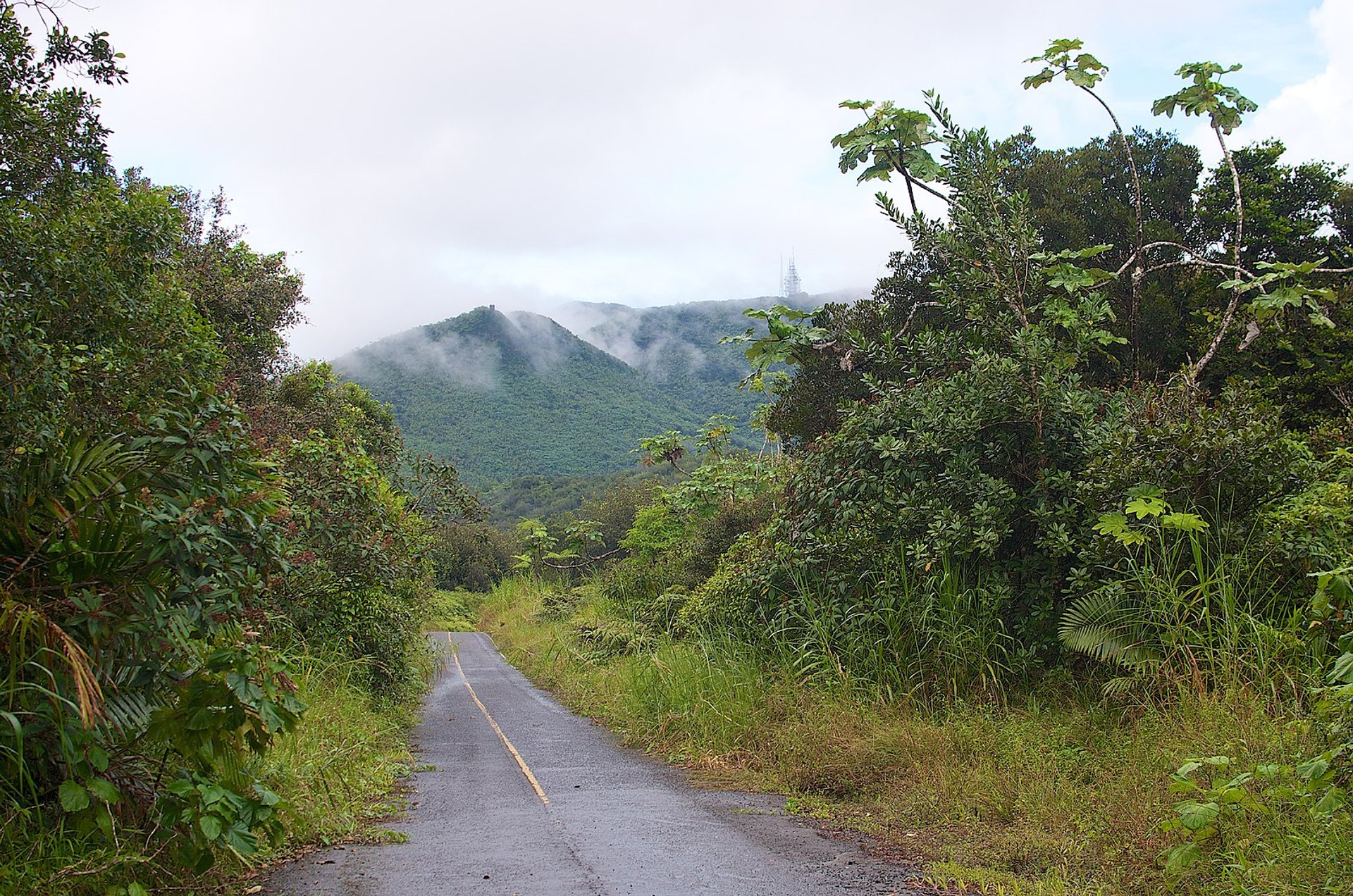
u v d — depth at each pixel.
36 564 4.60
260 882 4.82
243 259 19.72
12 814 4.20
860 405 11.38
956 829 5.84
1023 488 9.80
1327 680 5.14
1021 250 10.16
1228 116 12.21
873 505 10.00
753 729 9.09
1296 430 11.46
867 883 4.86
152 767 4.71
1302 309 12.42
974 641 8.83
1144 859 4.90
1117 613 7.75
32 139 7.12
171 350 7.91
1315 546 7.18
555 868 5.11
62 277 7.18
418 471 16.27
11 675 4.07
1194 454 7.97
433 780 8.12
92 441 5.10
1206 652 7.11
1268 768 4.71
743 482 20.08
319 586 11.30
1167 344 13.85
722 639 11.59
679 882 4.84
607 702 12.70
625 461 126.75
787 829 6.10
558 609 26.31
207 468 5.11
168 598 4.80
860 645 9.45
